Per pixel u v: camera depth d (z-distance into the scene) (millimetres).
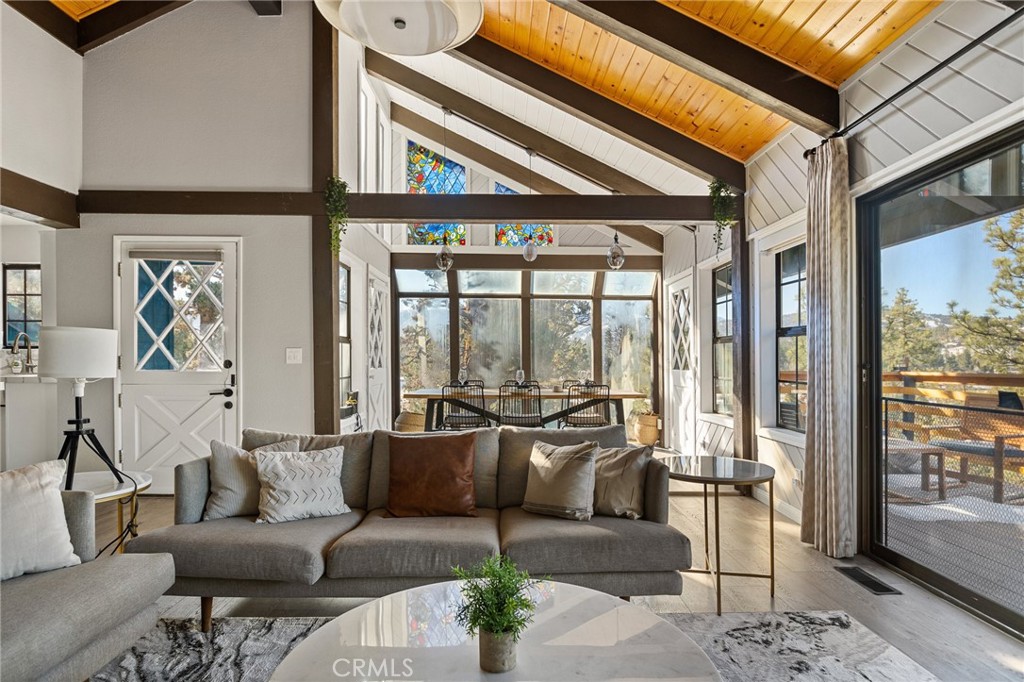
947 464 2746
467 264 7844
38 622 1670
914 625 2459
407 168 7980
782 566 3164
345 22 2322
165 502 4434
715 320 6211
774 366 4641
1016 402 2359
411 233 8094
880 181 3098
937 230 2801
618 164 5898
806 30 3150
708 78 3535
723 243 5551
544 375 8273
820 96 3477
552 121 5641
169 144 4684
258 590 2387
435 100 6145
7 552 1950
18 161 4078
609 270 7871
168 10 4602
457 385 6629
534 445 3088
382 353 7359
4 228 6641
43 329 2816
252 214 4668
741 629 2424
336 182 4664
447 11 2215
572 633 1627
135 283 4641
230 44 4734
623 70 4211
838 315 3322
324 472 2871
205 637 2385
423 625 1683
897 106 2961
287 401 4625
